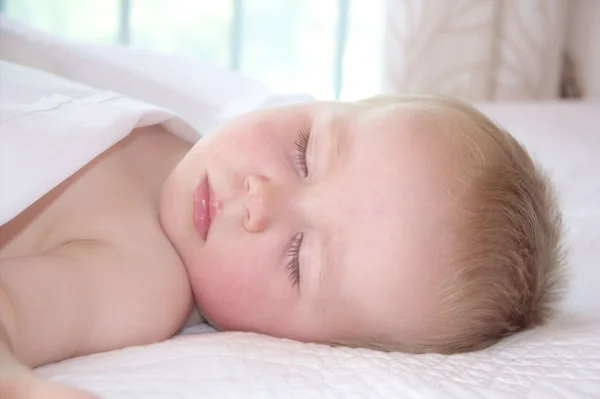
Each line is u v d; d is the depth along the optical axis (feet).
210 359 2.50
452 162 3.15
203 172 3.30
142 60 4.72
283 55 8.16
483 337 3.09
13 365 2.14
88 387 2.25
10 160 2.79
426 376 2.45
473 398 2.30
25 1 7.58
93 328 2.74
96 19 7.72
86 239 3.02
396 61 6.98
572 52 7.61
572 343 2.82
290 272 3.16
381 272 3.01
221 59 7.95
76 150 2.92
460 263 3.03
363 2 8.14
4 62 3.52
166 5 7.79
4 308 2.37
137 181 3.45
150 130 3.80
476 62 7.00
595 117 5.99
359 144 3.22
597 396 2.39
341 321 3.12
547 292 3.34
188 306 3.20
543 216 3.36
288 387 2.33
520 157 3.45
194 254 3.22
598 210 4.58
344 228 3.08
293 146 3.35
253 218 3.10
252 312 3.21
